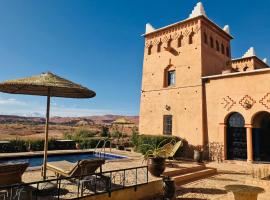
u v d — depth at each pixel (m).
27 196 6.56
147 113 23.09
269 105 16.12
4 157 14.45
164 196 8.65
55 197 7.06
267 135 18.84
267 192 9.95
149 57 23.92
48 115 8.68
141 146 18.14
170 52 22.14
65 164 9.43
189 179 12.34
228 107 18.09
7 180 6.54
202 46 20.17
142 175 10.47
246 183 11.26
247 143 16.97
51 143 19.55
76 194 7.39
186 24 21.28
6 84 7.50
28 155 15.45
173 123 20.91
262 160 17.98
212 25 21.75
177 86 21.16
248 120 17.02
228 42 24.50
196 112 19.53
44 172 8.45
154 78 23.11
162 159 10.23
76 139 22.17
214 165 16.38
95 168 8.55
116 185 8.65
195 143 19.22
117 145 23.31
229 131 18.62
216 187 10.90
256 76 16.94
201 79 19.59
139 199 8.72
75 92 9.66
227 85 18.31
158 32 23.36
